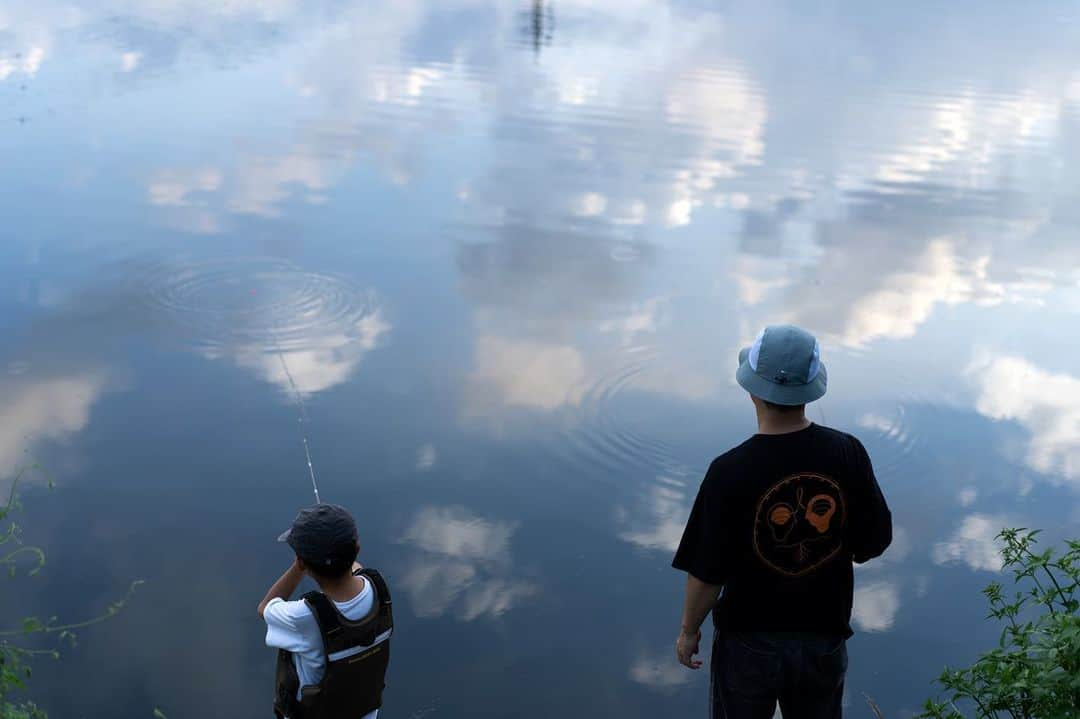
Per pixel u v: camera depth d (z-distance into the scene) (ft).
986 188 44.24
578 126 51.06
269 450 23.70
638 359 28.94
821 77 62.64
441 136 48.91
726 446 24.99
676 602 19.51
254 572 19.38
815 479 9.94
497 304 32.01
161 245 34.96
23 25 64.03
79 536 20.27
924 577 21.03
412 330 30.17
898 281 35.06
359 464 23.41
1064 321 32.81
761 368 9.98
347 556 10.24
